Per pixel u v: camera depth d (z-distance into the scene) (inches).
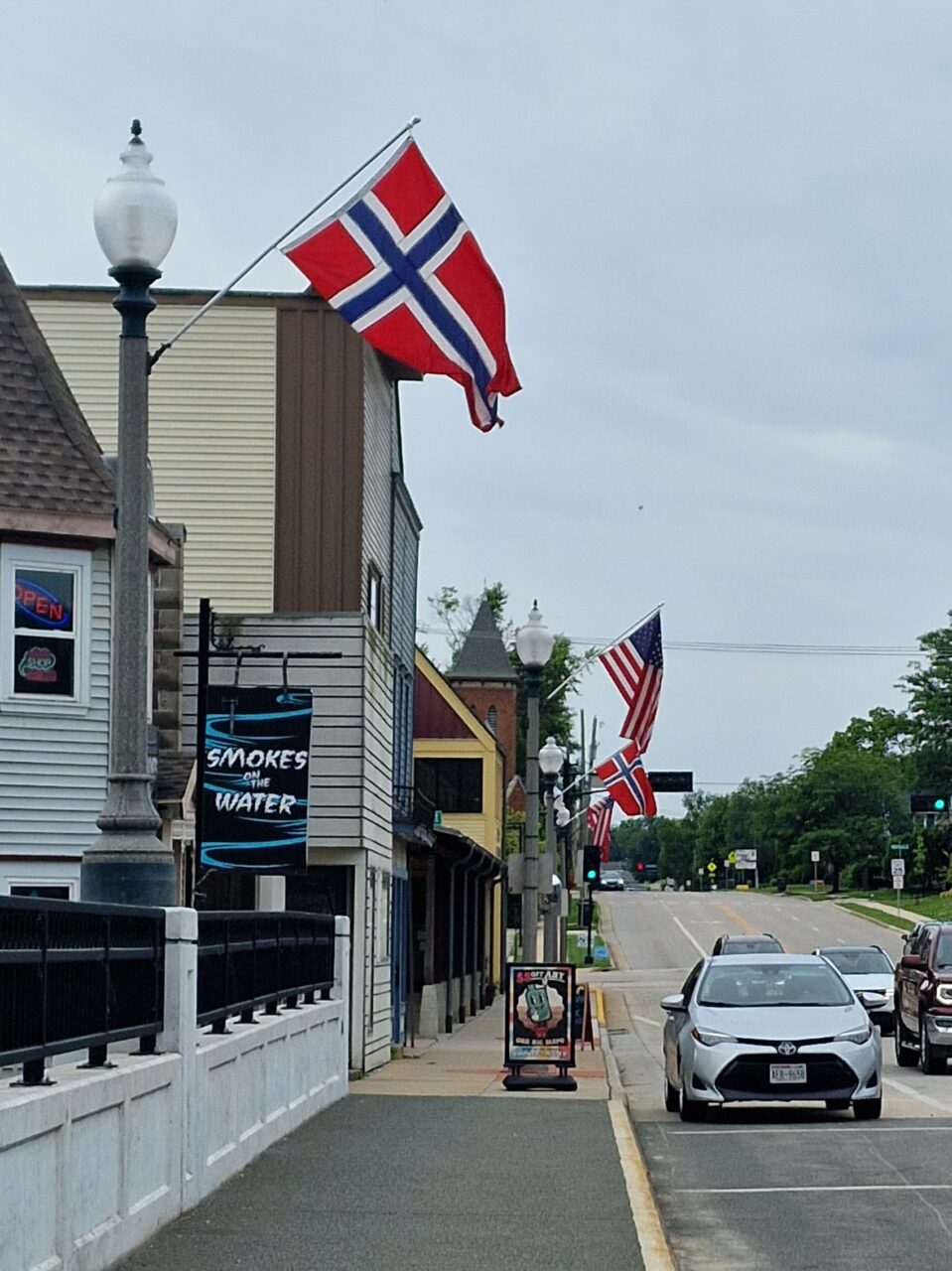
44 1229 328.2
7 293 813.9
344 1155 568.4
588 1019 1244.5
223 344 1073.5
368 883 1029.8
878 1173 575.2
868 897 4751.5
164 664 918.4
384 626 1213.7
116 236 447.8
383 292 586.2
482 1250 409.1
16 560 755.4
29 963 343.0
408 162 585.0
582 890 2994.6
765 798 7062.0
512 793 3196.4
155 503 1053.2
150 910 425.7
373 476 1133.7
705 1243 448.5
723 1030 738.2
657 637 1280.8
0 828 750.5
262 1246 405.7
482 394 612.4
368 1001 1022.4
